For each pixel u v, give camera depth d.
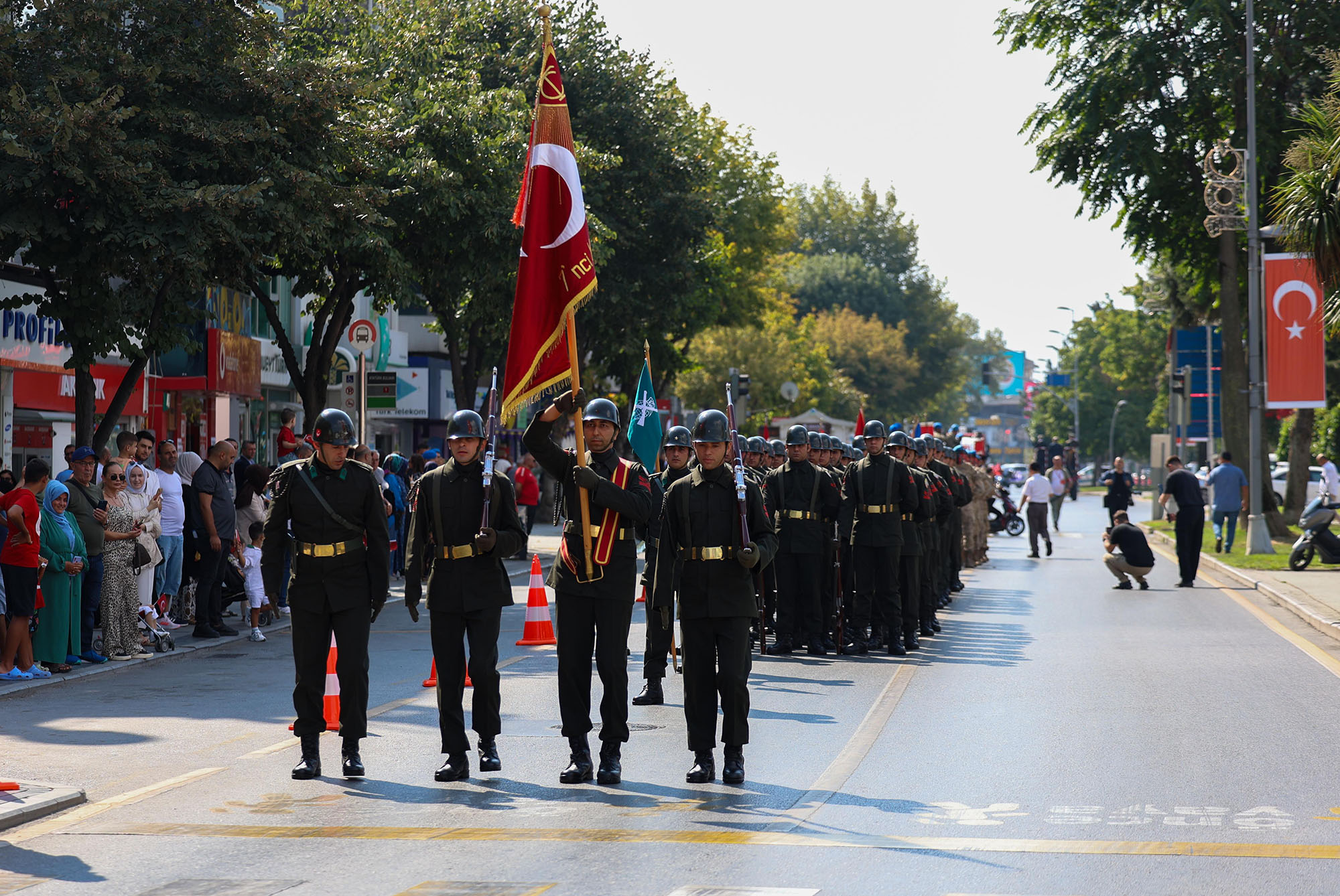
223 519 18.50
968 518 32.34
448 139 28.30
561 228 10.65
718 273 48.09
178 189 18.92
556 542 39.00
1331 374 54.41
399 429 52.28
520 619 21.23
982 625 20.58
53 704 13.62
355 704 10.28
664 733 12.09
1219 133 42.84
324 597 10.30
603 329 42.44
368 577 10.40
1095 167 43.41
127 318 20.11
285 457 24.72
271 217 20.42
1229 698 13.62
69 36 19.53
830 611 18.53
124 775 10.37
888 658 17.08
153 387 32.50
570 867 7.68
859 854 7.94
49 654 15.38
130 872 7.69
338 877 7.54
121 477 16.67
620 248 41.06
